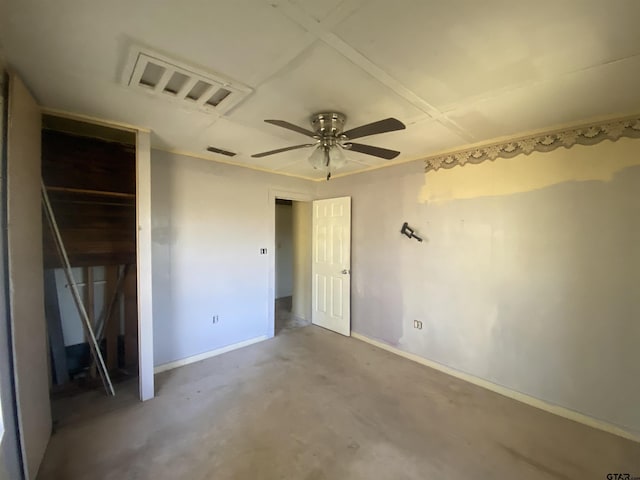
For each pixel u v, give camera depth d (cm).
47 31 120
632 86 163
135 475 168
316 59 140
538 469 176
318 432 207
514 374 254
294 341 382
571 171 223
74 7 106
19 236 154
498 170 259
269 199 386
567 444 197
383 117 207
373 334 372
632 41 123
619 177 205
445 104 187
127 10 108
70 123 237
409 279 331
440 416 227
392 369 305
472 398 253
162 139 262
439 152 297
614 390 208
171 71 151
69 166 258
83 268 280
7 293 140
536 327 242
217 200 334
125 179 286
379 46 129
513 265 253
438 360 306
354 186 392
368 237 376
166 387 265
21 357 152
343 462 180
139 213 237
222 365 311
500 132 239
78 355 274
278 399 248
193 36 124
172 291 303
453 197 290
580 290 221
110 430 206
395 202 344
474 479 168
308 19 113
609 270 210
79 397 247
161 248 294
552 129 229
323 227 432
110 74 154
